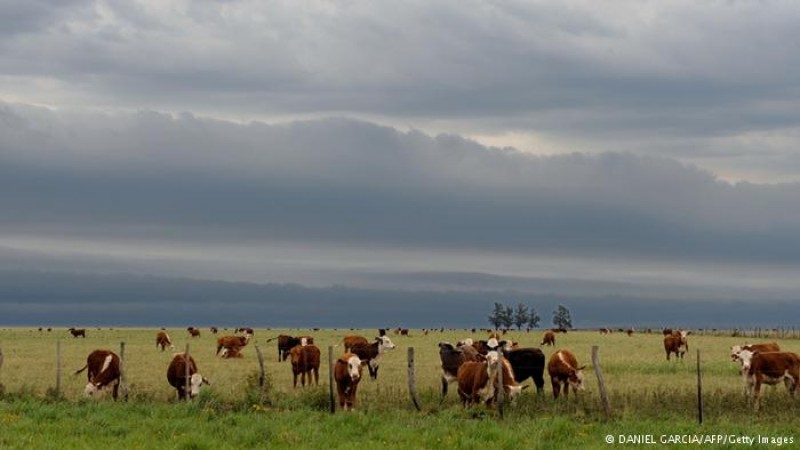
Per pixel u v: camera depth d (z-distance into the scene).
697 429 21.16
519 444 19.08
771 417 23.88
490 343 32.41
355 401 25.80
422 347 68.94
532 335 112.25
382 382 35.22
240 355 53.69
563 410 24.72
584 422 22.39
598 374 23.72
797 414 24.84
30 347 64.00
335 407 25.38
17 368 41.03
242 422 21.44
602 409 24.44
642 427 21.36
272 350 65.44
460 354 30.97
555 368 30.14
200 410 23.45
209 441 18.80
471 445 18.81
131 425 20.88
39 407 23.45
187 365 27.48
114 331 116.06
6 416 21.62
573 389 29.83
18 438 18.47
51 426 20.41
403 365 45.41
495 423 21.62
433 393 28.55
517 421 22.38
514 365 32.12
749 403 26.45
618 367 42.06
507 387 25.33
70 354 54.06
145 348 64.75
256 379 26.48
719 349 66.94
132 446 18.14
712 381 35.09
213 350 62.53
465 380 26.69
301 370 33.56
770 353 28.98
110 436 19.53
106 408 23.31
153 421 21.19
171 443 18.59
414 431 20.42
